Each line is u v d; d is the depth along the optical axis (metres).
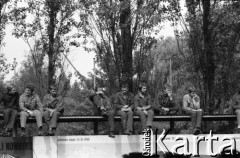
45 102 17.03
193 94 17.50
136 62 22.83
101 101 17.25
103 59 22.67
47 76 23.52
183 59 23.42
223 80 22.83
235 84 22.84
